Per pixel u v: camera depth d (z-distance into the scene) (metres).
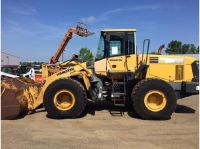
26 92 10.91
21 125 9.05
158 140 7.56
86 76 10.74
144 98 10.13
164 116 10.11
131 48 11.13
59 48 15.63
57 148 6.82
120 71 11.06
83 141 7.39
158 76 11.08
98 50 11.27
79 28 15.33
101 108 12.20
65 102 10.27
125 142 7.34
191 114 11.27
